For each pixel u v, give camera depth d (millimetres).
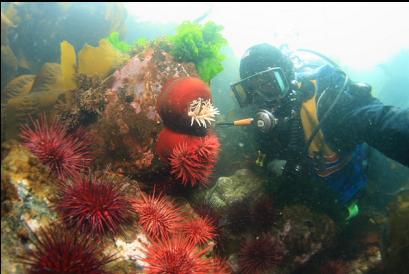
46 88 1019
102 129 716
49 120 781
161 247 490
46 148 538
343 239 979
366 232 1005
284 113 732
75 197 470
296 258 800
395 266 840
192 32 828
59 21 1694
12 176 495
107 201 482
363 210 1092
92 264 397
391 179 1161
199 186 779
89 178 506
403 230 854
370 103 683
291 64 740
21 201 484
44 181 519
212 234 620
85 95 730
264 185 899
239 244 740
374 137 641
